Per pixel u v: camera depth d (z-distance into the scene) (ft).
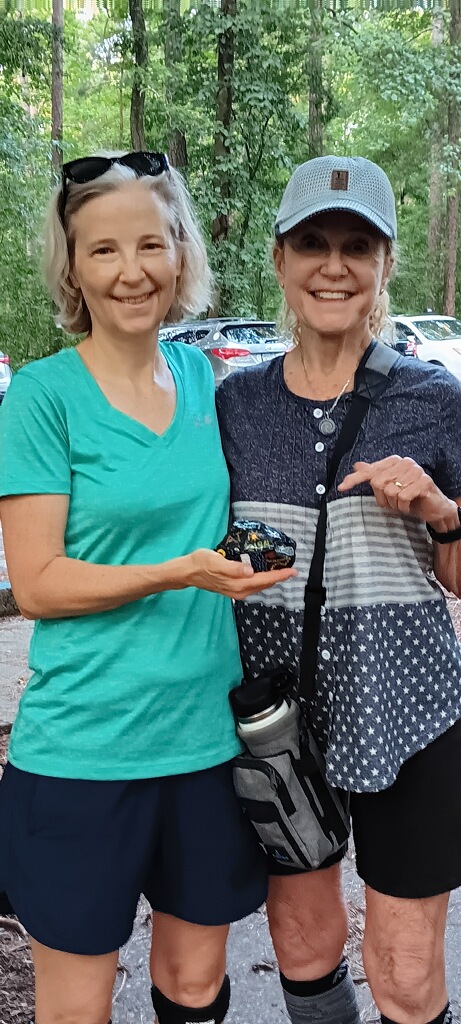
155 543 5.27
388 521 5.36
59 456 5.12
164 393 5.53
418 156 79.10
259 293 62.44
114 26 76.18
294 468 5.48
